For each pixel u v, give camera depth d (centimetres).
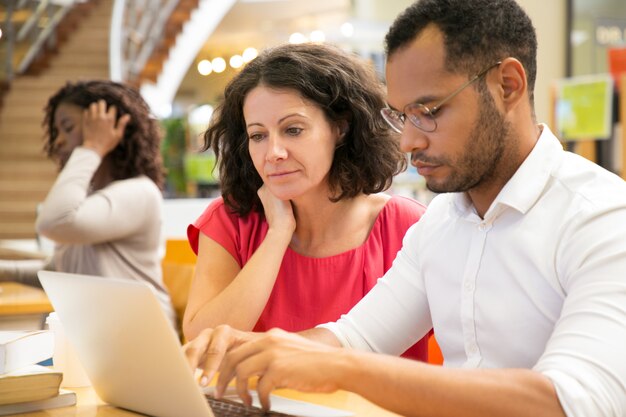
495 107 120
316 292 182
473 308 131
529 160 125
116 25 1105
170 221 693
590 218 117
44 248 551
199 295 182
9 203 959
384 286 153
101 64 1115
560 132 477
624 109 447
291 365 105
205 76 1340
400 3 934
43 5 1105
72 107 304
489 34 118
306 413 122
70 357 149
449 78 117
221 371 112
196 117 916
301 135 169
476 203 133
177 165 895
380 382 103
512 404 101
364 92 178
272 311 182
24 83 1075
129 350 119
